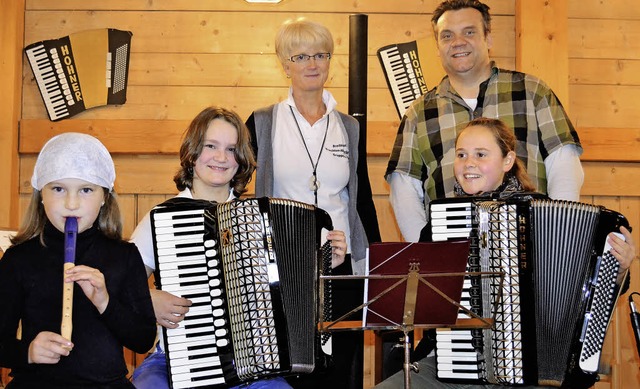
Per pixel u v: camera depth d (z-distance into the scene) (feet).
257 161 12.00
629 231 9.72
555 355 9.59
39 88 16.76
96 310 8.33
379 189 16.72
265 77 16.90
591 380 9.60
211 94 16.88
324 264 9.70
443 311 9.09
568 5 17.11
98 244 8.57
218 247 9.09
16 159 16.56
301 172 11.95
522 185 10.93
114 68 16.83
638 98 16.94
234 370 8.99
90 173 8.28
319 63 12.12
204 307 9.06
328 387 11.48
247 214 9.11
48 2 16.97
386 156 16.79
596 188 16.84
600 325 9.63
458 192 10.98
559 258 9.57
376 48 16.93
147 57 16.92
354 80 13.93
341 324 9.74
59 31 16.93
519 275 9.57
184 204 9.29
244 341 9.00
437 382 10.15
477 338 9.73
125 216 16.71
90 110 16.84
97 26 16.94
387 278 8.84
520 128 12.46
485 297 9.69
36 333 8.13
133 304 8.53
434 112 12.82
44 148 8.46
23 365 7.92
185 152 10.27
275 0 14.90
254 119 12.19
